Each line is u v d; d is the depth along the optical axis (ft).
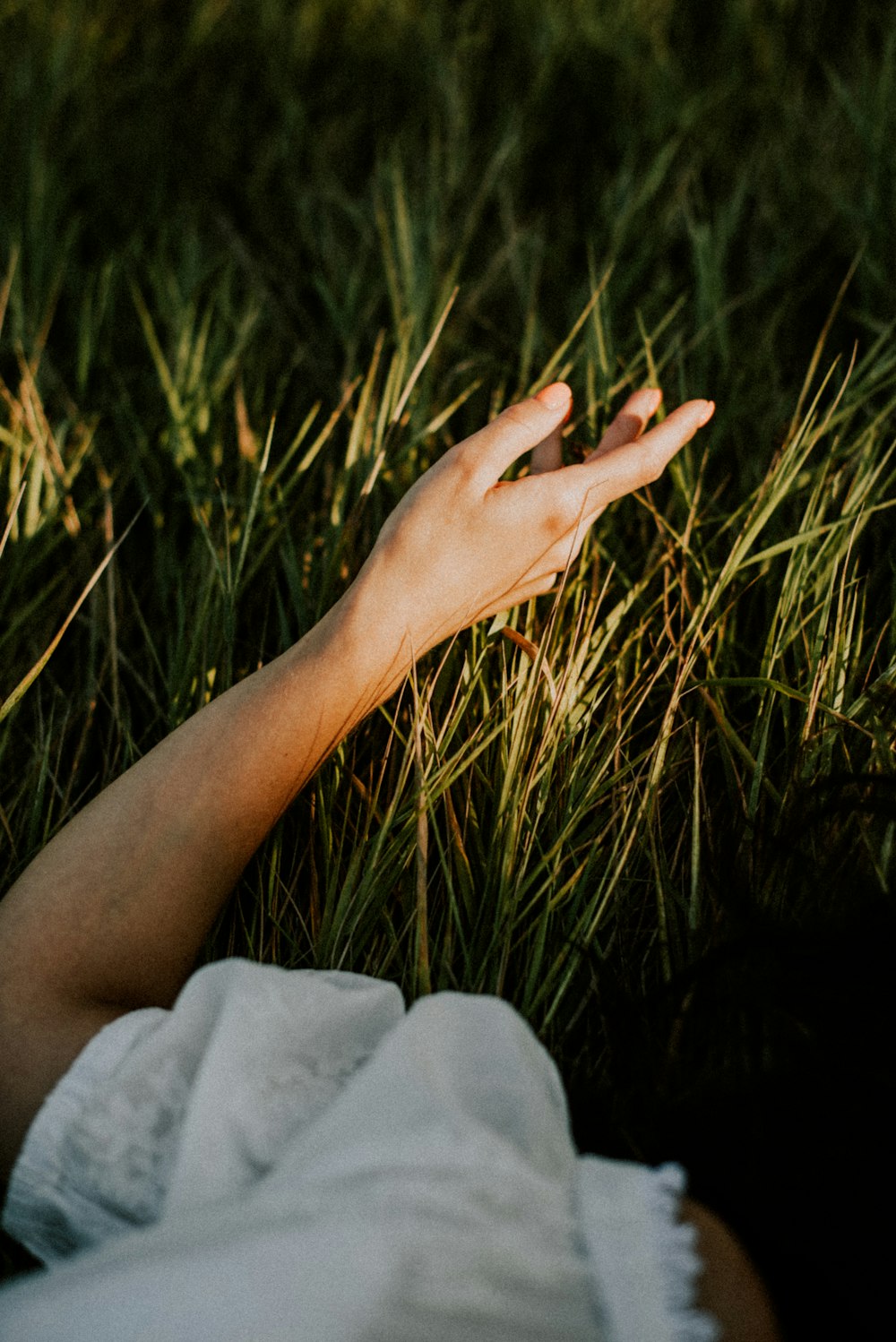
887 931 2.00
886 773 2.21
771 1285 1.82
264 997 1.85
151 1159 1.78
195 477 2.83
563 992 2.19
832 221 3.27
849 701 2.39
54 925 1.96
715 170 3.57
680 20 4.24
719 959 2.03
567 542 2.24
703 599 2.42
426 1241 1.62
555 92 3.96
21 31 4.28
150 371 3.19
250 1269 1.60
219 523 2.76
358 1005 1.91
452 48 4.15
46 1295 1.62
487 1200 1.66
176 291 3.19
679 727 2.31
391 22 4.29
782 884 2.21
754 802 2.28
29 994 1.92
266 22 4.34
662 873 2.26
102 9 4.47
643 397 2.34
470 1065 1.81
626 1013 2.09
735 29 4.06
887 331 2.71
